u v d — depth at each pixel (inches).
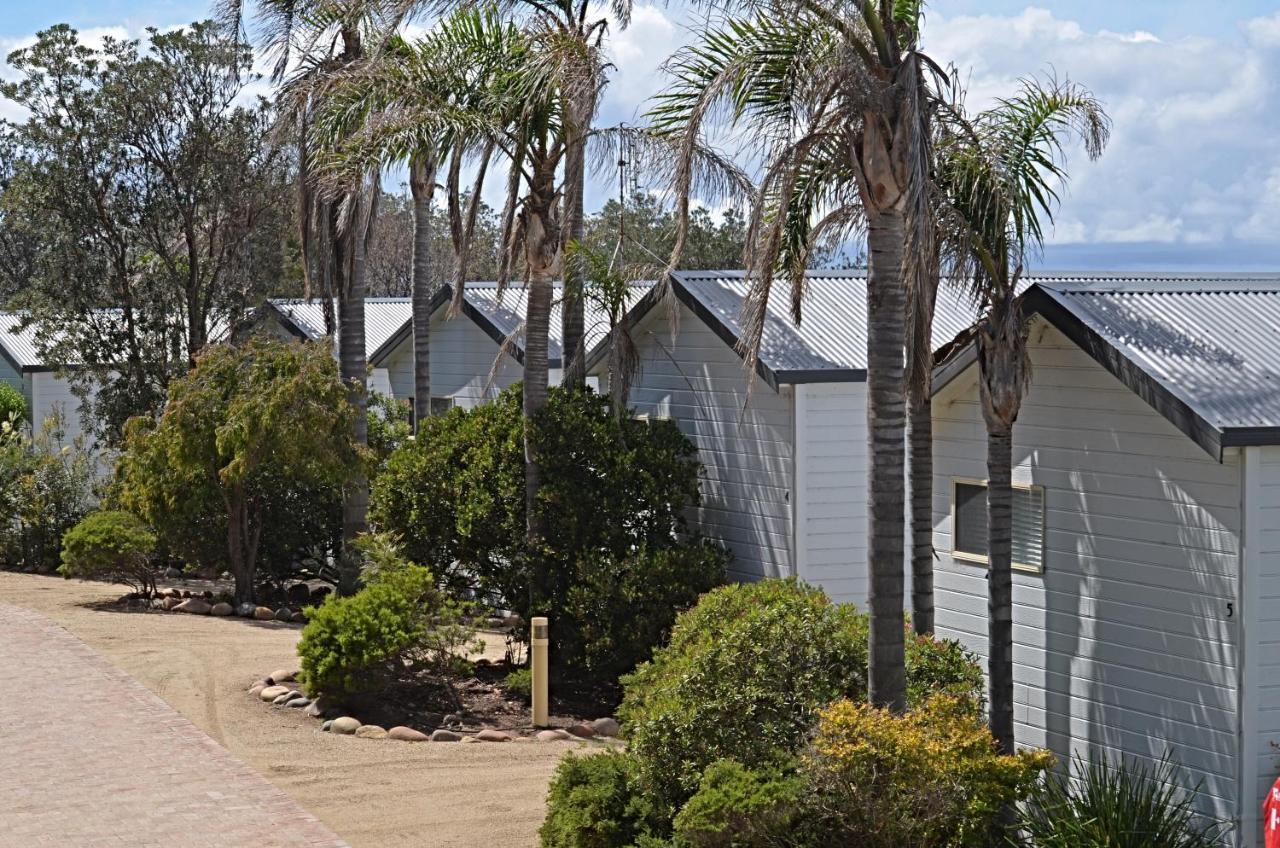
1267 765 421.1
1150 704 452.1
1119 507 464.1
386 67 684.1
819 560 671.8
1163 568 447.8
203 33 1217.4
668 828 391.5
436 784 496.4
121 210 1225.4
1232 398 423.5
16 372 1416.1
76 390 1232.2
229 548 875.4
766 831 358.0
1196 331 467.2
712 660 404.5
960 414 537.3
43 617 798.5
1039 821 412.5
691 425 734.5
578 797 399.2
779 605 426.9
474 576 716.7
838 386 674.2
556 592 672.4
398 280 2130.9
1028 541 500.1
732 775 368.5
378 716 593.6
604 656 643.5
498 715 616.1
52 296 1231.5
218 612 846.5
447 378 1079.6
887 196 393.7
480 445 710.5
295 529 896.3
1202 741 433.7
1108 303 479.2
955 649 456.8
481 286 1066.1
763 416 687.1
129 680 642.2
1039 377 494.9
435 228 2116.1
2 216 1971.0
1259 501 418.9
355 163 663.8
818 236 476.1
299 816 451.8
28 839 424.2
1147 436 453.4
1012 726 457.1
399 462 719.1
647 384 768.9
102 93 1200.2
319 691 593.3
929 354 417.7
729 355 705.6
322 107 741.9
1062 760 485.4
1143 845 392.2
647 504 682.2
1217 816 428.1
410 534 706.8
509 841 432.8
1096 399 472.7
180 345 1263.5
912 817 362.3
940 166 449.7
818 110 405.7
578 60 634.8
